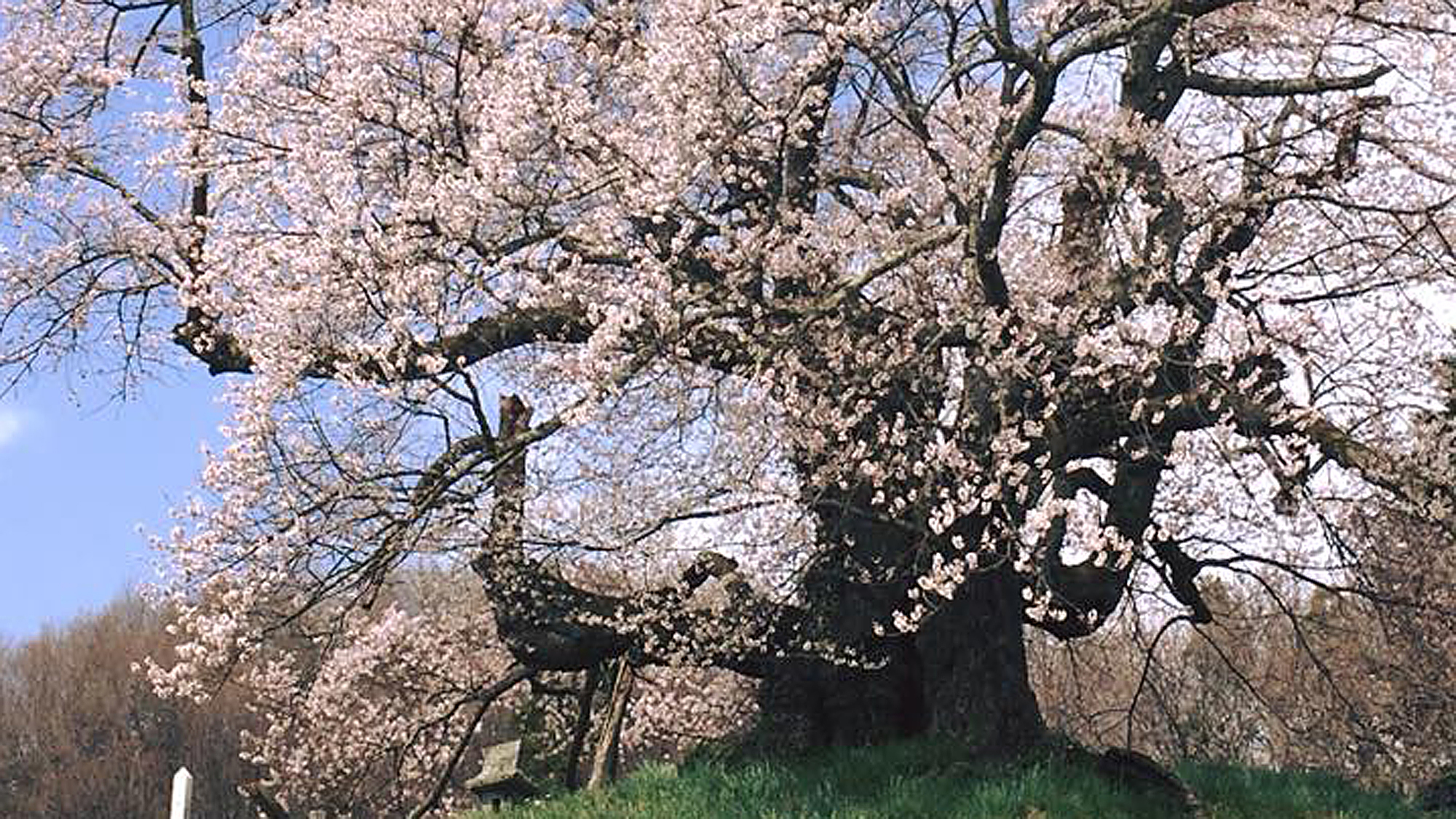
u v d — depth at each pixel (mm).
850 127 14711
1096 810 11852
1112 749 12812
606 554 13164
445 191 11234
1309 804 12594
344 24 12023
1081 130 13156
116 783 42312
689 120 11453
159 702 43594
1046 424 12562
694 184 12312
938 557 11836
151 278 14875
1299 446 12383
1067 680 22281
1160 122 13656
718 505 13125
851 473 12836
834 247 12492
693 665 14117
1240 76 14234
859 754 13328
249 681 17078
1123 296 12320
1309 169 13102
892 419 12883
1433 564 15375
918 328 12273
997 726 13078
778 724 14023
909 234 12320
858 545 13352
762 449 12875
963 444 12133
